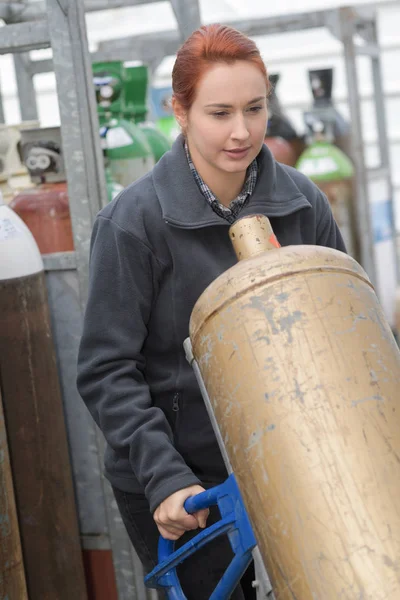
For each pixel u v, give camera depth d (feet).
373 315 6.42
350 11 18.42
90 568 10.70
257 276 6.41
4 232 9.27
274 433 5.96
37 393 9.42
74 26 9.53
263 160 7.91
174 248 7.67
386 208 21.57
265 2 24.62
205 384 6.64
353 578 5.48
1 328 9.20
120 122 12.84
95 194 9.84
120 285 7.69
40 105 25.88
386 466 5.75
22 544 9.45
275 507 5.89
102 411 7.63
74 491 10.44
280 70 26.63
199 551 8.09
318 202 8.45
